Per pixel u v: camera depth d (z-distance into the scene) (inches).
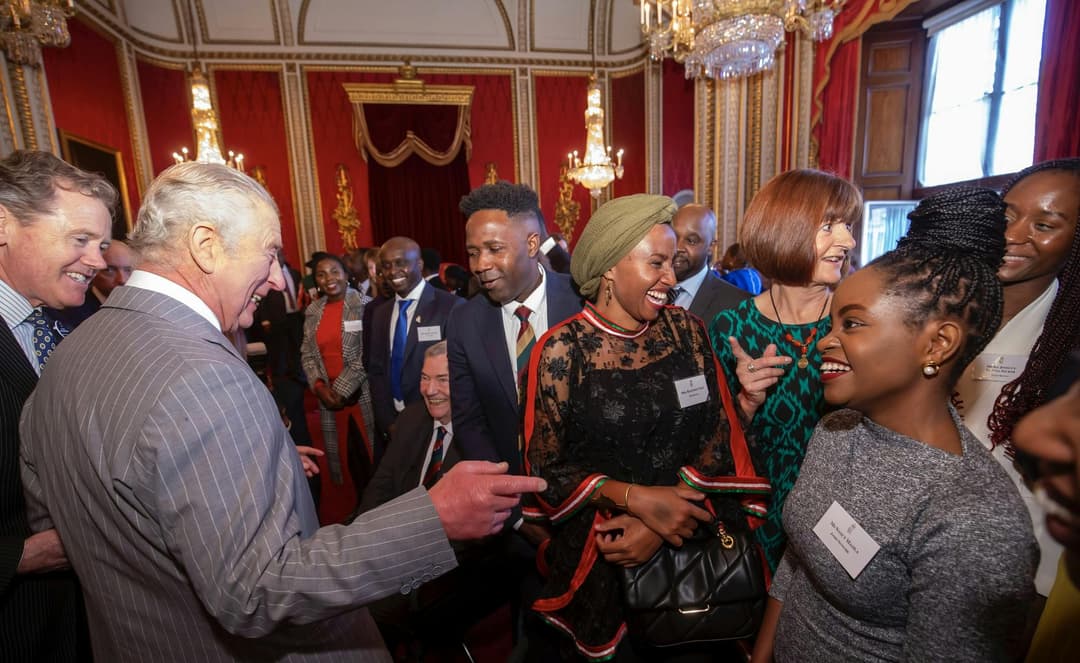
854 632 30.3
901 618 28.7
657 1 157.9
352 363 129.8
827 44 199.5
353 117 340.5
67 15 138.6
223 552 24.5
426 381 78.0
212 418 25.3
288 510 27.2
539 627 56.4
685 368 45.8
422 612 62.7
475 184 359.6
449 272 196.1
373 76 339.6
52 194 44.8
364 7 329.7
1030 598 23.9
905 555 27.3
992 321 27.1
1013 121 169.0
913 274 27.0
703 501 44.3
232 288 31.9
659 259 41.9
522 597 63.8
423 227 354.6
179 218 30.0
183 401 25.0
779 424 52.4
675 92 322.3
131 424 25.1
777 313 53.9
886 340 27.3
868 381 28.3
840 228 47.9
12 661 44.0
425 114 341.1
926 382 28.0
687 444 45.4
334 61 332.8
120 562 28.9
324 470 154.7
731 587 40.6
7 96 189.2
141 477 24.8
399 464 83.1
